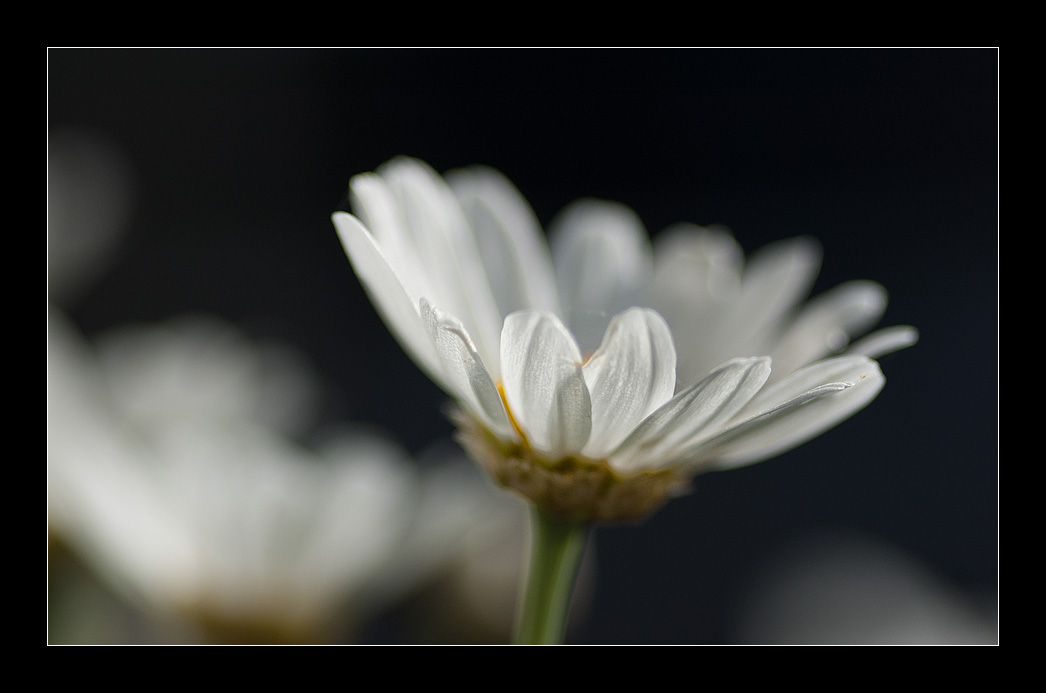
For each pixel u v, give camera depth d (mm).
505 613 233
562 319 214
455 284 201
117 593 226
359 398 366
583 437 195
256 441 238
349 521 234
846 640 252
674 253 217
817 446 373
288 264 405
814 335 204
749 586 294
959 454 364
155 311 380
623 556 335
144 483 231
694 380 211
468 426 200
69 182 267
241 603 229
